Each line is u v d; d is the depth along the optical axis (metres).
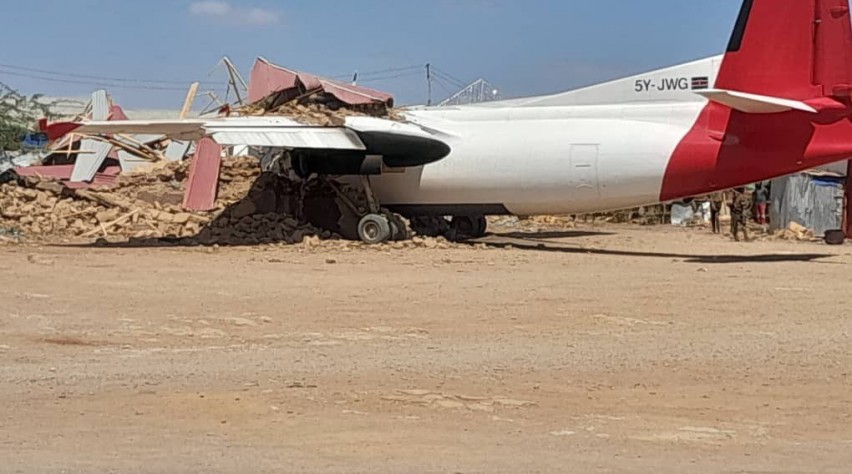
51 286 19.19
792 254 29.28
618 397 10.36
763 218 42.53
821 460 7.98
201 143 31.88
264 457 7.84
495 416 9.45
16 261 23.59
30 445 8.16
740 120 26.50
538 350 13.04
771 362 12.30
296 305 17.17
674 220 46.00
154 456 7.83
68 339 13.59
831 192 41.19
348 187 31.28
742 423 9.32
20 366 11.62
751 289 19.94
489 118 29.97
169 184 35.12
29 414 9.28
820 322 15.70
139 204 33.19
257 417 9.23
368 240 29.39
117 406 9.62
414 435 8.66
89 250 26.86
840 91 25.09
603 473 7.47
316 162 29.84
